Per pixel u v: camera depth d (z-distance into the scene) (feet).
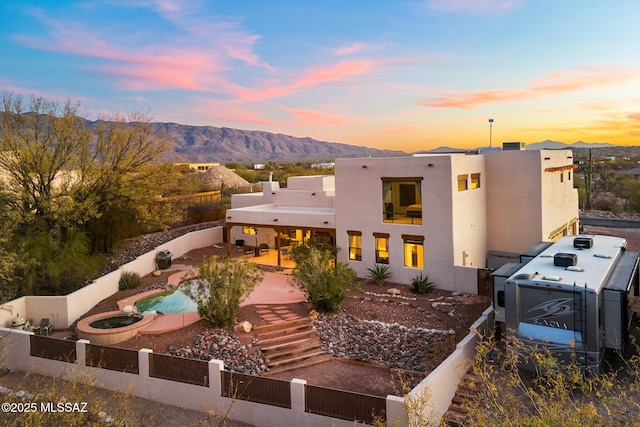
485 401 34.55
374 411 30.73
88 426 29.78
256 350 46.78
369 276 75.15
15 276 61.36
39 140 72.74
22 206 69.56
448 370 36.78
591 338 37.06
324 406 32.55
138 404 38.29
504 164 79.66
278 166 321.11
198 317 55.72
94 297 65.10
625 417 19.52
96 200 77.66
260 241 99.71
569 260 44.83
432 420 32.73
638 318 50.67
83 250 73.67
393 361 44.37
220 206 136.77
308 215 80.94
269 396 34.53
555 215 85.56
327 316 55.72
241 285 53.78
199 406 37.32
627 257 51.24
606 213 159.53
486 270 64.03
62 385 41.16
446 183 67.00
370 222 74.74
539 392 36.19
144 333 51.29
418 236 69.72
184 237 96.68
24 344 45.47
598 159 292.20
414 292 67.15
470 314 55.42
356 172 75.61
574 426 17.48
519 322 40.63
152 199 89.45
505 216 80.12
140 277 78.33
